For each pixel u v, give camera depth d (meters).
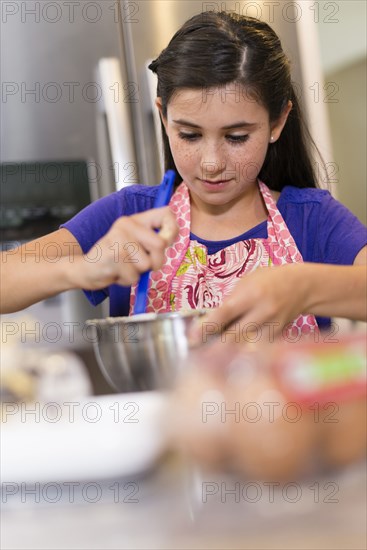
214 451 0.48
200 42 1.03
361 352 0.50
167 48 1.10
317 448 0.48
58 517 0.50
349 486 0.49
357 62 3.26
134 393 0.71
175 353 0.68
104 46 2.11
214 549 0.43
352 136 3.35
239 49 1.04
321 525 0.45
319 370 0.49
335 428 0.48
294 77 2.18
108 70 2.08
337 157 3.33
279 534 0.44
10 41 2.10
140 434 0.57
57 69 2.12
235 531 0.45
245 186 1.12
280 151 1.31
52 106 2.12
